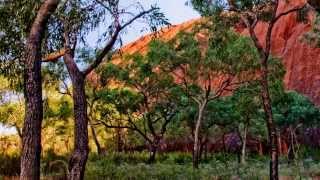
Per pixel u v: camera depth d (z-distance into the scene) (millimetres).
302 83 84938
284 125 56938
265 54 20484
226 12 24344
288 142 62844
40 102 11531
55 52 17156
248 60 42719
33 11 14703
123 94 53188
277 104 56594
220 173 29359
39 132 11438
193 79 45375
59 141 62312
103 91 53406
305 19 23328
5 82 40469
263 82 20047
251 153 70500
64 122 59406
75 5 16781
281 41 92375
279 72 44344
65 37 16547
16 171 36469
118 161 50531
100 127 71188
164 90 52344
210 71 44531
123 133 72625
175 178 28531
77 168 15531
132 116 55781
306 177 27906
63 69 30047
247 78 44562
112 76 51750
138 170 31516
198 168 35312
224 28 25078
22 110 48094
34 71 11578
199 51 44219
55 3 11945
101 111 55062
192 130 57469
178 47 45125
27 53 11648
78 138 15766
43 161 39938
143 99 53375
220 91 45094
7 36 15484
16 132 51906
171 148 78062
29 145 11273
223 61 42812
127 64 52188
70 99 57844
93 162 45594
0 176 32125
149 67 50406
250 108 52094
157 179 28047
